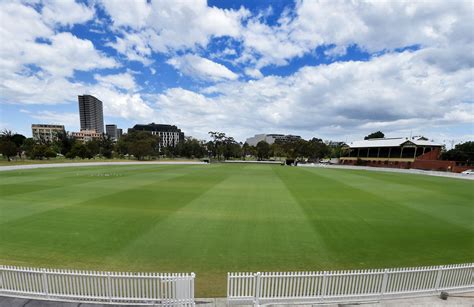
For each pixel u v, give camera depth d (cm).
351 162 7356
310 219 1502
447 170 4991
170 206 1750
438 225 1419
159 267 902
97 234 1207
